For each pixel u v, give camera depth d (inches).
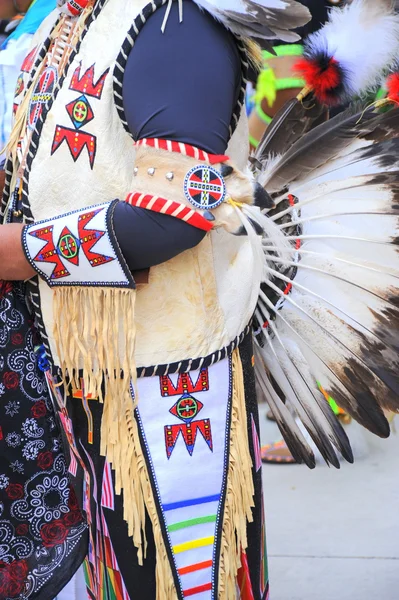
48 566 81.3
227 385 76.8
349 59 86.6
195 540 75.6
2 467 80.2
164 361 73.5
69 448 79.4
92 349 72.7
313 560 131.3
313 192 84.1
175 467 74.4
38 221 74.4
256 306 85.7
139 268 71.2
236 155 77.3
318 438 88.1
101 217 68.4
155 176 67.0
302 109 90.2
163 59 66.7
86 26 71.9
